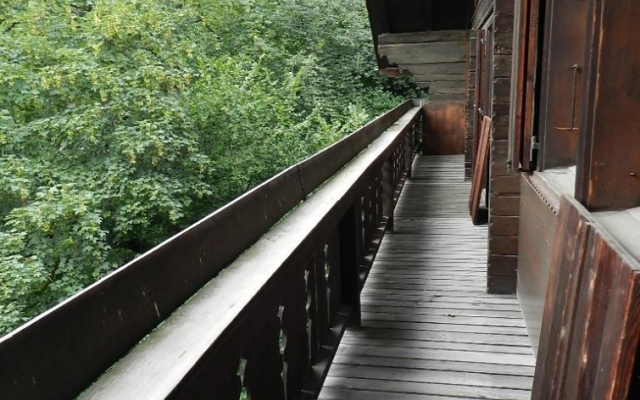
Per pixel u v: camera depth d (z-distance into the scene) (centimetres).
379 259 436
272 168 963
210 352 105
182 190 822
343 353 278
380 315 325
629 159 134
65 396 84
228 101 962
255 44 1347
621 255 105
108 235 791
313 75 1380
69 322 87
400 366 265
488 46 494
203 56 1128
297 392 184
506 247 351
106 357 95
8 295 614
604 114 134
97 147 816
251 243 173
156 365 97
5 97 793
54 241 697
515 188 345
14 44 833
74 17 934
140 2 967
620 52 130
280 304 159
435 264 421
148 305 111
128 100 825
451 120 1062
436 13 745
